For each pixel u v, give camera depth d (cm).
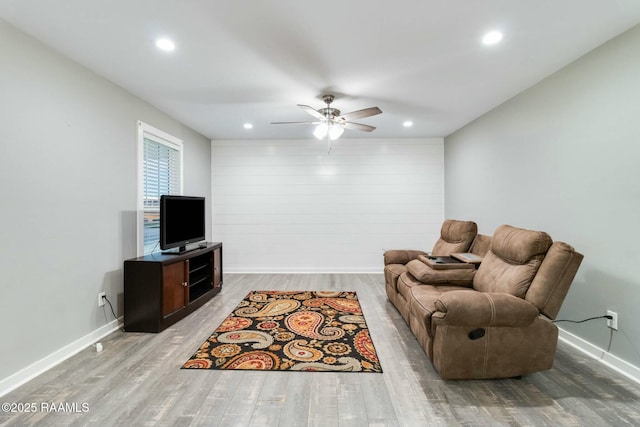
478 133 392
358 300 362
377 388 185
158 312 268
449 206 488
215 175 513
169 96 312
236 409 165
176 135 397
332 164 513
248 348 237
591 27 193
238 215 516
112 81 274
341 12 178
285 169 513
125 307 270
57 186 220
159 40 207
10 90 188
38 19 182
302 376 198
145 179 329
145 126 323
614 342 207
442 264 269
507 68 252
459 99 325
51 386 186
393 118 396
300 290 407
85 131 245
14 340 188
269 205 514
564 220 250
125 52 223
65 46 213
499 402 171
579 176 235
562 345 241
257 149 513
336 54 227
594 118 221
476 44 214
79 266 238
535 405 168
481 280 246
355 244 514
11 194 188
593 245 223
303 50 221
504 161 335
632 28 193
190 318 304
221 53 225
